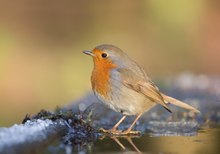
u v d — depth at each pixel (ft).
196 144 23.09
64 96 54.80
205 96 41.88
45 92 55.93
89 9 70.03
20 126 22.39
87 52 27.73
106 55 27.40
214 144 23.25
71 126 24.99
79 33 68.08
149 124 29.96
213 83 48.91
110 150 21.21
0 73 58.85
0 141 19.58
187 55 64.18
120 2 70.38
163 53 64.95
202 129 28.30
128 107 27.86
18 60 61.21
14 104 51.42
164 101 29.04
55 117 25.12
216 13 63.77
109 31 68.23
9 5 67.87
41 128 22.63
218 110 35.42
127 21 68.69
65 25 68.59
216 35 63.87
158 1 64.85
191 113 34.04
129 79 27.61
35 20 67.92
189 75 55.62
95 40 67.00
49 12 68.95
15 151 18.89
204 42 63.98
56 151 20.24
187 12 63.57
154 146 22.49
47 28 67.97
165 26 64.80
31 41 65.10
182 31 64.23
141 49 65.72
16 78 58.13
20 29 66.08
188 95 42.63
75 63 61.72
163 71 63.57
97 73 27.61
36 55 62.75
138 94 27.89
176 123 30.22
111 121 30.66
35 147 20.24
